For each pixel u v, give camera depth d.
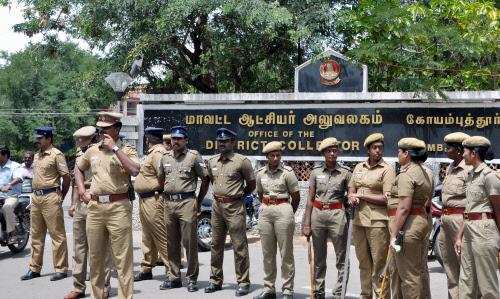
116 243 7.42
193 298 8.32
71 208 8.70
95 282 7.60
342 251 7.87
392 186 7.23
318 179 7.93
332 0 15.18
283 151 12.59
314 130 12.45
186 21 14.34
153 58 14.99
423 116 11.88
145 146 13.10
